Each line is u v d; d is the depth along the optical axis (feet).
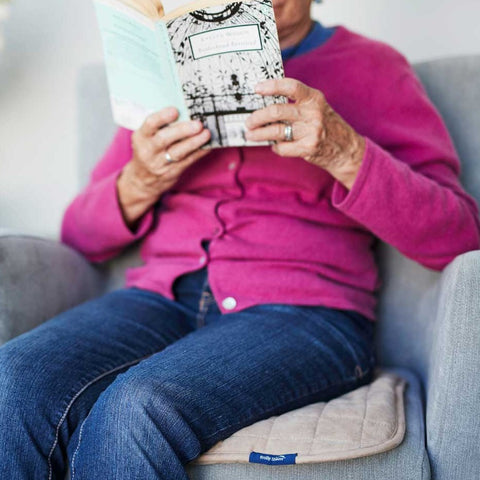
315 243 3.40
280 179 3.51
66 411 2.76
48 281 3.70
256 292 3.31
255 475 2.53
